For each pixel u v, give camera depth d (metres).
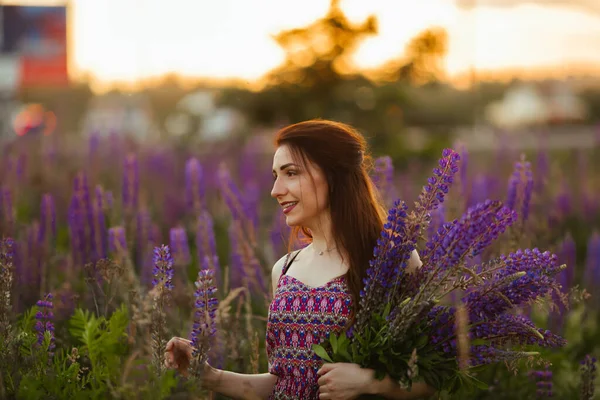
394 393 2.88
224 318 3.81
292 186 3.23
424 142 18.81
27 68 38.94
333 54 13.79
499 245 4.57
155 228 5.68
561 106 41.66
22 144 11.60
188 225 7.35
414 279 2.93
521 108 40.62
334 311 3.10
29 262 4.71
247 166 9.94
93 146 9.41
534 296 2.89
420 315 2.84
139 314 3.47
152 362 3.03
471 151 17.06
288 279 3.26
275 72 14.32
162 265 3.11
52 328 3.47
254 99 14.34
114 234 4.57
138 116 35.19
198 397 2.80
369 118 14.95
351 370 2.84
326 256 3.24
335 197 3.22
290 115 14.32
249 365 3.92
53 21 39.03
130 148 11.48
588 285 5.94
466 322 2.74
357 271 3.14
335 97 14.45
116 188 8.72
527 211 4.51
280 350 3.20
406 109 16.06
